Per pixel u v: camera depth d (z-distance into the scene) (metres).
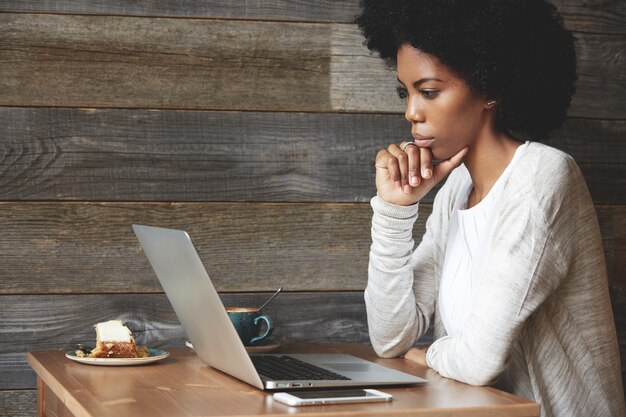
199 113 2.02
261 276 2.05
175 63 2.01
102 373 1.51
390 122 2.09
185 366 1.59
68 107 1.98
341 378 1.41
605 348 1.59
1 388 1.96
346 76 2.07
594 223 1.57
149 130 2.00
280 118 2.05
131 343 1.64
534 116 1.65
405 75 1.57
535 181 1.50
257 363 1.56
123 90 2.00
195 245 2.02
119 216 2.00
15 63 1.95
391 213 1.68
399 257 1.70
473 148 1.62
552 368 1.56
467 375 1.46
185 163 2.02
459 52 1.51
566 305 1.57
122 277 2.00
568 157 1.55
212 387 1.38
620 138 2.18
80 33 1.98
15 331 1.96
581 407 1.57
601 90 2.17
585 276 1.56
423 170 1.60
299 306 2.07
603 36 2.17
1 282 1.96
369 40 1.76
